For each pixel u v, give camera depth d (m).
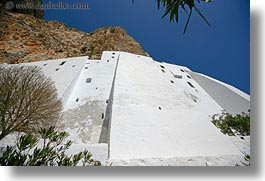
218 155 5.45
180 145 5.80
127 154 5.04
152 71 11.27
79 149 4.79
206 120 7.32
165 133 6.21
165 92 9.59
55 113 5.83
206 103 10.80
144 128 6.22
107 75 11.41
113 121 6.22
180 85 11.50
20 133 4.77
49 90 5.91
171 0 1.98
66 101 9.26
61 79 10.02
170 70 13.04
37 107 5.16
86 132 8.09
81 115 8.84
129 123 6.30
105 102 9.61
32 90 5.25
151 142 5.66
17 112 4.75
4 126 4.58
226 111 11.09
